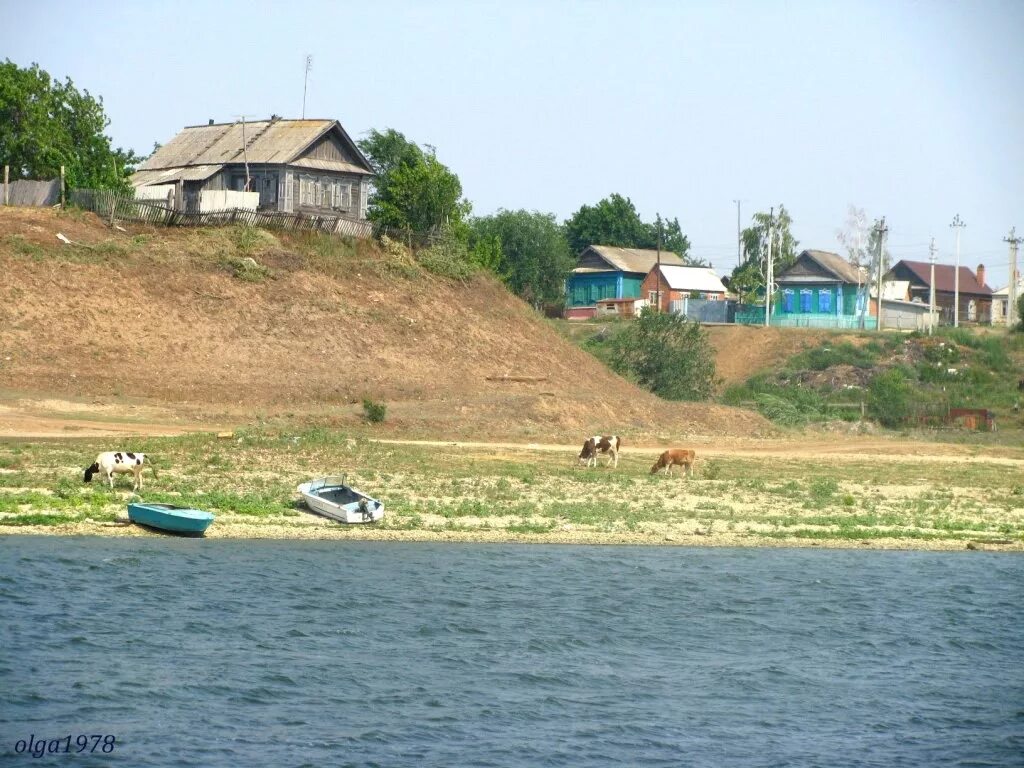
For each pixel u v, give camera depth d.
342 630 37.84
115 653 34.22
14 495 50.88
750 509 59.59
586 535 52.44
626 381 107.69
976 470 78.12
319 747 28.56
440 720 30.75
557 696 33.09
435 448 70.69
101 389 77.69
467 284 107.12
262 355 86.81
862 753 29.95
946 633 41.19
